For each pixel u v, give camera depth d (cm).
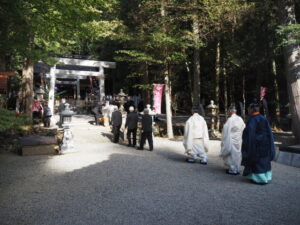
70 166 674
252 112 532
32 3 580
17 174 598
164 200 421
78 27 700
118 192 464
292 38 835
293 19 895
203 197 435
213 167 667
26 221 351
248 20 1408
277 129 1538
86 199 432
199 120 705
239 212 373
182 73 2439
